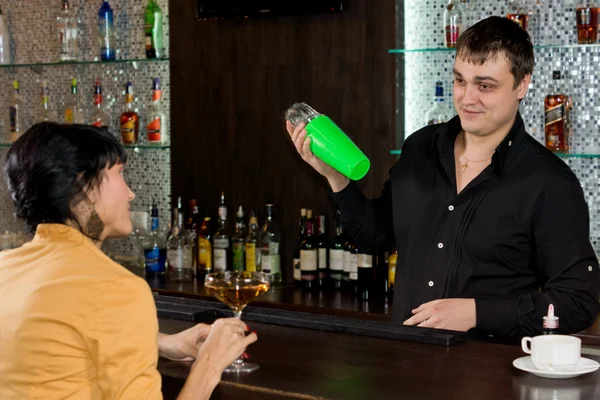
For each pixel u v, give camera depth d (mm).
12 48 4289
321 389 1496
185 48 3766
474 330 2213
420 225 2346
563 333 2139
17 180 1470
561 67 3184
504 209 2232
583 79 3152
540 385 1521
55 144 1455
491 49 2119
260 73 3605
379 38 3338
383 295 3297
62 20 4023
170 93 3822
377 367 1634
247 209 3684
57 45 4168
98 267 1435
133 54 3998
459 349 1770
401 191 2398
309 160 2193
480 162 2291
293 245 3596
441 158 2326
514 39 2131
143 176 4020
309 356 1718
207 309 2086
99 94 3951
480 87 2160
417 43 3389
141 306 1417
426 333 1835
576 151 3182
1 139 4352
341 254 3416
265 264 3559
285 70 3547
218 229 3652
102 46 3951
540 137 3232
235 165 3693
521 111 3258
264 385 1528
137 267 3996
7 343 1399
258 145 3637
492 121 2186
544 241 2197
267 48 3576
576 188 2207
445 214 2309
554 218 2182
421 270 2332
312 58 3486
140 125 4012
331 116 3465
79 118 4062
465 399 1438
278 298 3275
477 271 2260
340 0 3357
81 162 1464
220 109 3707
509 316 2113
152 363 1415
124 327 1387
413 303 2340
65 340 1372
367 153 3400
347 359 1692
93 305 1378
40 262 1450
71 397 1382
